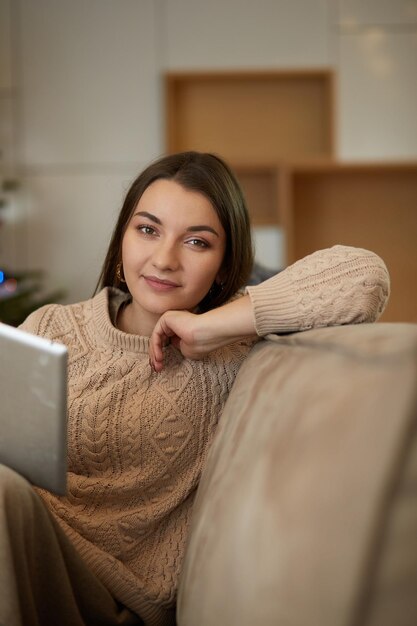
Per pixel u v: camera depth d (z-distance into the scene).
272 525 0.58
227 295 1.23
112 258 1.27
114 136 4.75
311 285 0.98
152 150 4.76
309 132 4.75
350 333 0.71
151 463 1.09
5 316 3.45
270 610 0.55
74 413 1.08
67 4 4.71
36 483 0.83
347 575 0.52
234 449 0.74
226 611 0.60
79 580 0.89
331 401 0.60
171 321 1.05
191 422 1.12
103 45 4.73
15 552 0.74
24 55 4.74
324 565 0.53
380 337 0.64
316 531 0.54
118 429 1.08
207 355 1.15
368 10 4.68
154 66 4.72
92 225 4.78
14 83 4.75
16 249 4.79
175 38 4.71
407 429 0.53
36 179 4.78
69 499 1.05
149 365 1.12
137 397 1.11
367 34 4.69
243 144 4.76
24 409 0.80
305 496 0.56
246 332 0.99
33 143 4.77
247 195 4.72
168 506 1.07
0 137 4.77
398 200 4.79
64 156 4.77
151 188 1.13
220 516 0.68
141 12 4.71
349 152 4.74
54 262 4.79
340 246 1.04
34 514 0.78
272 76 4.69
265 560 0.57
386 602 0.51
